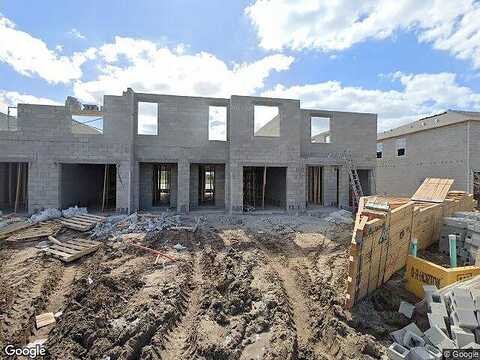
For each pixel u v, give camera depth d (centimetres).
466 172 1842
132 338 505
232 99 1548
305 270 815
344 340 524
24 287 696
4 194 1628
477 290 514
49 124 1380
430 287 581
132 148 1485
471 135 1836
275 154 1609
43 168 1373
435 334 478
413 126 2364
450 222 862
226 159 1614
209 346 490
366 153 1853
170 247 977
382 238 642
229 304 623
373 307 605
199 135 1584
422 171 2184
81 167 1708
